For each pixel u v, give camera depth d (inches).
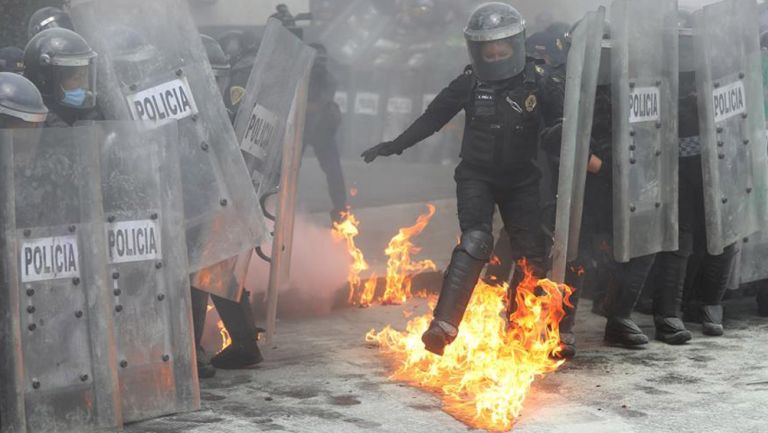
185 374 196.9
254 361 231.3
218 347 251.8
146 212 191.6
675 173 243.9
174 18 201.9
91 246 183.2
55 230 180.2
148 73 199.8
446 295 215.3
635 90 237.0
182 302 195.9
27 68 191.9
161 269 193.9
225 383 218.7
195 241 203.8
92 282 183.5
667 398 206.4
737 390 211.0
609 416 195.6
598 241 248.7
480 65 222.1
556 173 241.3
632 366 230.1
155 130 192.1
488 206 227.0
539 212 231.8
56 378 180.9
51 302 180.1
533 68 227.5
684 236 249.3
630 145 236.7
